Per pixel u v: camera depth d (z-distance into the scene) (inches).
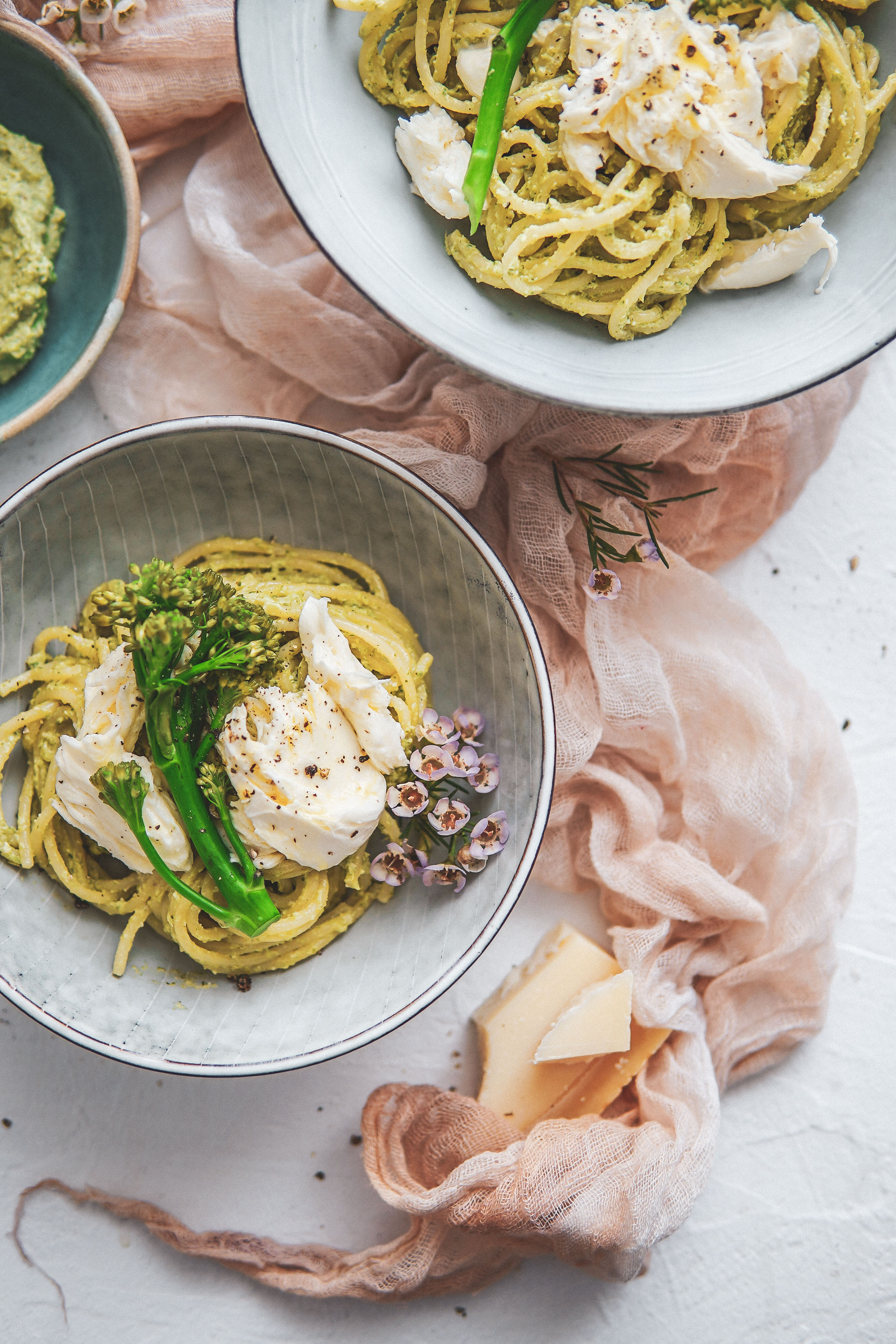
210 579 22.3
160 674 21.6
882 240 22.0
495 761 23.1
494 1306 25.3
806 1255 25.6
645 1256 24.6
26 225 23.8
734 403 21.6
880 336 21.6
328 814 22.2
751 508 25.7
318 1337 25.1
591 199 22.0
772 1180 25.7
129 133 25.0
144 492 23.2
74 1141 25.0
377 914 23.6
